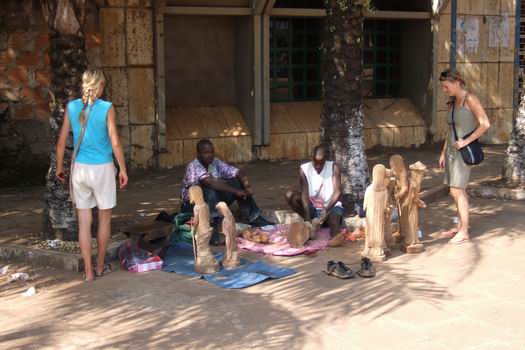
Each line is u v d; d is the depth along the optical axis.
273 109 11.95
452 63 12.97
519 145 8.73
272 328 4.50
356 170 7.28
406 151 12.73
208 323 4.58
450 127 6.59
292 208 7.06
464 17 13.10
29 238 6.58
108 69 10.29
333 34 7.21
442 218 7.62
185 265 5.85
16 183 9.63
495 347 4.21
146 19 10.48
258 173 10.51
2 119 9.75
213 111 11.51
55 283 5.45
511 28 13.77
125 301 5.01
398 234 6.49
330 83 7.30
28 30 9.73
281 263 5.99
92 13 10.06
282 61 12.16
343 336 4.38
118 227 7.04
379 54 13.06
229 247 5.82
